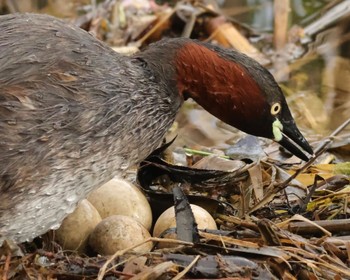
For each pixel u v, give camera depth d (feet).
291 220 35.22
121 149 34.81
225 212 38.17
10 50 33.37
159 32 58.39
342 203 38.24
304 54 57.41
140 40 57.82
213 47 37.83
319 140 47.83
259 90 37.81
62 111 32.86
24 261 31.12
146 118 35.73
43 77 33.09
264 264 32.01
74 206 33.94
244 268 31.14
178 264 31.45
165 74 37.01
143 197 37.47
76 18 58.65
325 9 60.34
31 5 58.90
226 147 48.01
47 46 33.94
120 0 59.11
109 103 34.19
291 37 58.70
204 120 50.62
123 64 35.73
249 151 45.60
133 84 35.47
